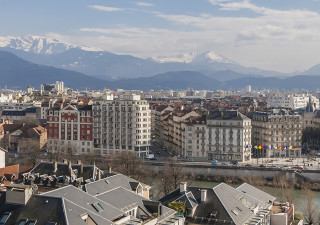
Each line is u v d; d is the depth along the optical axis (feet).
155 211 589.32
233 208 616.80
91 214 484.33
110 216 517.96
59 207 474.49
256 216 630.74
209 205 613.93
